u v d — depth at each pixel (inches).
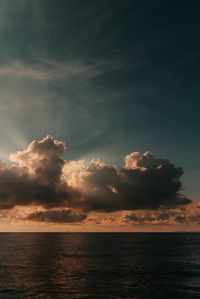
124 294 1882.4
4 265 3191.4
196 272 2753.4
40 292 1919.3
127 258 3983.8
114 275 2573.8
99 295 1852.9
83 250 5329.7
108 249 5595.5
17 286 2090.3
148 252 4975.4
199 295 1856.5
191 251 5201.8
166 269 2952.8
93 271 2800.2
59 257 4057.6
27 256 4173.2
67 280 2330.2
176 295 1859.0
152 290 1990.7
